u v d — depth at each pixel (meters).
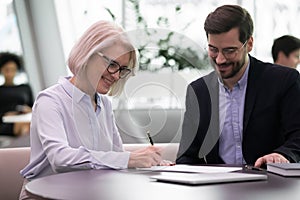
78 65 2.38
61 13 7.50
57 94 2.54
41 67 7.60
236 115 2.94
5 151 3.30
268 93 2.93
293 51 4.01
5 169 3.24
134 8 6.50
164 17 6.10
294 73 2.97
